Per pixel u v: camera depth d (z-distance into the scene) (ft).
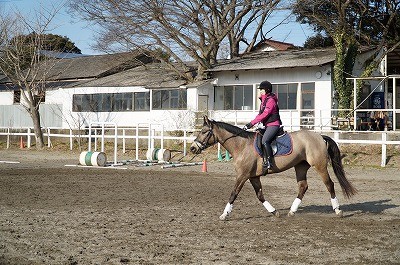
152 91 119.55
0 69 123.13
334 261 22.79
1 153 104.63
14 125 146.92
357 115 100.22
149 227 30.37
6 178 58.44
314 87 101.55
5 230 29.19
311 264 22.29
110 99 128.16
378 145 76.64
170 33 109.81
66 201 41.06
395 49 100.73
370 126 95.09
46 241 26.43
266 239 27.20
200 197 43.91
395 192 47.91
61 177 59.98
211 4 112.98
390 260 22.97
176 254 23.79
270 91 33.86
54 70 156.35
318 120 100.17
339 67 96.58
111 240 26.73
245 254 23.91
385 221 32.83
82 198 42.80
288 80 104.83
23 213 35.17
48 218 33.19
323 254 24.02
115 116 126.52
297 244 26.03
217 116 110.63
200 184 53.47
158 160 78.84
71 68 156.76
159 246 25.40
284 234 28.55
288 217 34.37
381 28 118.11
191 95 112.16
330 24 103.96
